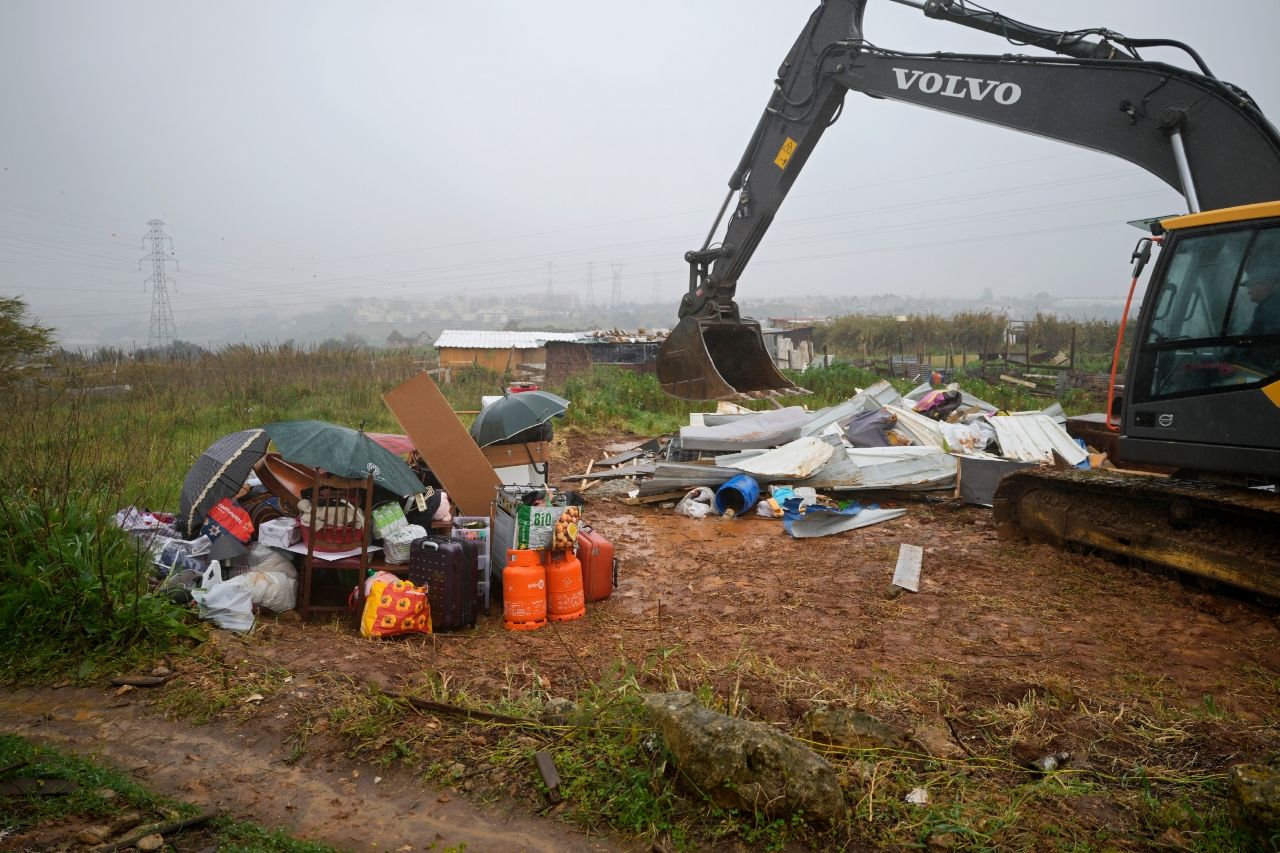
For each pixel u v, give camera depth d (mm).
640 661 5391
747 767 3520
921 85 12289
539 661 5367
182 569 6055
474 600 6094
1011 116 10578
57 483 6301
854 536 8836
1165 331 6934
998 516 8555
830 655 5492
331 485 6051
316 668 5039
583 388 20359
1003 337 42969
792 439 11914
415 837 3475
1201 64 9047
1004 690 4855
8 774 3740
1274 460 6270
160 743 4207
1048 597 6719
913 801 3635
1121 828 3490
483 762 3998
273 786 3848
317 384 20359
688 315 18109
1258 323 6379
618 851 3389
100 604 5270
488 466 7613
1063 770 3920
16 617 5211
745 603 6680
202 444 11320
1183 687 4957
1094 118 9500
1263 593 6078
